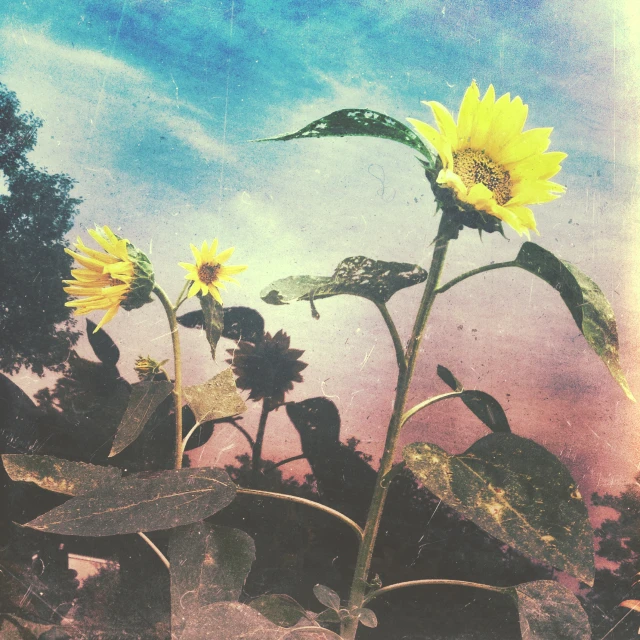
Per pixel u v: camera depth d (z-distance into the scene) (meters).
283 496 0.67
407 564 0.77
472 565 0.77
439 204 0.61
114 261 0.73
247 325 0.78
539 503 0.56
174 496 0.65
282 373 0.79
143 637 0.79
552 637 0.59
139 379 0.79
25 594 0.81
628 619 0.76
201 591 0.66
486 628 0.76
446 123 0.61
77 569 0.81
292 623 0.68
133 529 0.63
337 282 0.64
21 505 0.82
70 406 0.81
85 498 0.64
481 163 0.62
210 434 0.80
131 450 0.79
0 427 0.82
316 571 0.78
